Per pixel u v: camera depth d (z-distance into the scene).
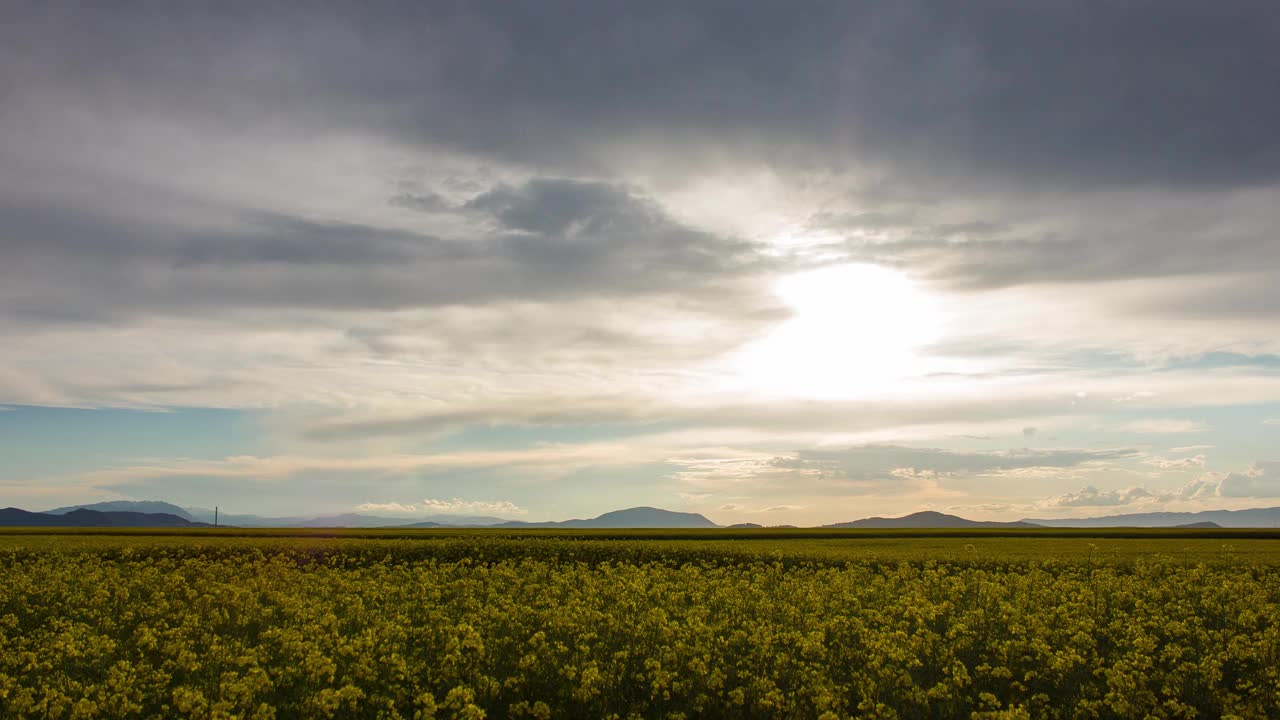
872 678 15.15
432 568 30.52
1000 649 16.73
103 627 19.42
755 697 14.70
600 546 39.72
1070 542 45.06
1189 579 25.50
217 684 14.09
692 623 16.86
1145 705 14.40
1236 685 15.72
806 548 39.41
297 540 42.50
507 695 15.25
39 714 13.43
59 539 43.28
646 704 14.56
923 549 39.34
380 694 14.43
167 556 36.94
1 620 18.83
